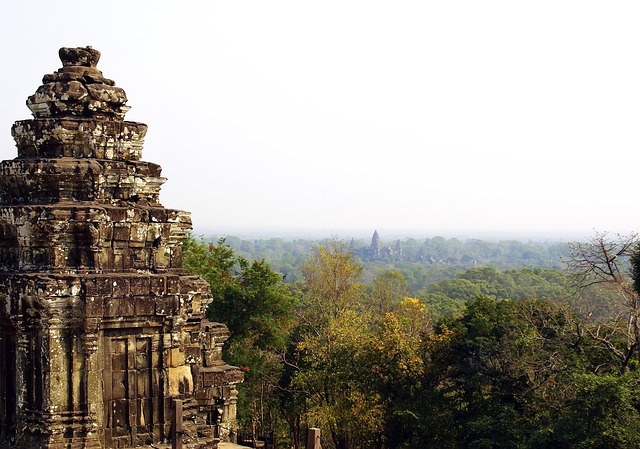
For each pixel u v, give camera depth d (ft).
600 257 125.39
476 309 129.49
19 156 65.41
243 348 142.51
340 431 130.21
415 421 120.26
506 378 115.75
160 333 63.05
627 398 96.58
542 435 101.50
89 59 66.18
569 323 122.83
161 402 62.75
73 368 59.21
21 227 60.54
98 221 60.70
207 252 158.71
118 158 64.80
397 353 126.00
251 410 138.51
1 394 61.57
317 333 156.15
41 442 58.49
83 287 59.26
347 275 178.91
